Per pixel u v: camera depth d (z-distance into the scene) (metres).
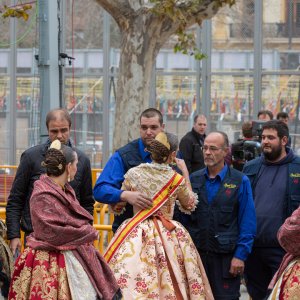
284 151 8.22
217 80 20.42
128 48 14.66
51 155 6.66
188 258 7.50
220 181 7.90
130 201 7.55
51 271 6.54
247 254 7.83
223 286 7.84
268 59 20.11
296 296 6.66
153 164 7.62
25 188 7.65
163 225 7.52
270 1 20.00
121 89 14.80
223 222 7.84
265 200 8.17
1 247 7.32
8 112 22.09
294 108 20.02
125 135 14.80
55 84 11.54
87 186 7.78
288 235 6.72
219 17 20.25
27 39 21.78
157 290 7.31
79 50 21.34
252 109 20.25
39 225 6.56
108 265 6.97
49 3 11.46
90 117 21.42
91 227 6.69
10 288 6.70
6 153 22.23
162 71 20.72
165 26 14.59
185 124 20.67
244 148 11.46
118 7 14.47
